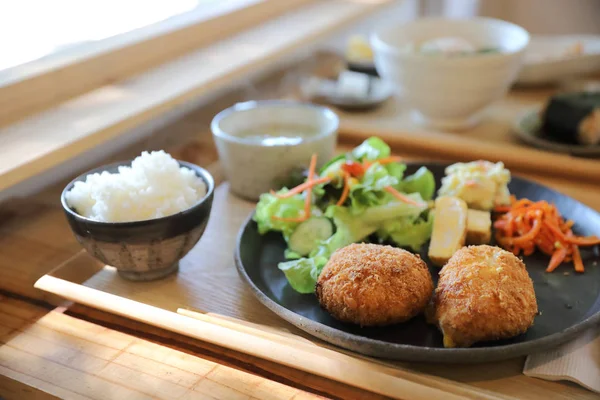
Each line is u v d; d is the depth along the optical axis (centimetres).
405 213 58
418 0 161
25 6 72
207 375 45
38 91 70
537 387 44
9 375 45
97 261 57
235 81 98
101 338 49
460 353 43
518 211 59
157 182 51
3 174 56
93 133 64
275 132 71
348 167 60
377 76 97
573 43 104
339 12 114
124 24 86
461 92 75
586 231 58
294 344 47
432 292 49
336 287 48
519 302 46
